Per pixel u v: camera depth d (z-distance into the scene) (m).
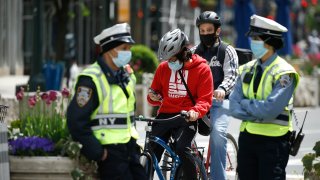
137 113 42.12
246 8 52.38
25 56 82.06
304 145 33.88
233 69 19.72
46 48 78.88
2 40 76.94
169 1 110.94
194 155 18.22
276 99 15.44
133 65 44.47
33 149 14.62
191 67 17.84
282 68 15.66
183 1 116.88
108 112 14.30
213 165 19.23
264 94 15.75
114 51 14.33
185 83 17.91
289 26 58.91
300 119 43.72
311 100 53.22
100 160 14.21
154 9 107.44
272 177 15.71
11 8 78.00
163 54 17.52
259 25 15.80
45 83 44.97
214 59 19.83
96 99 14.20
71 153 14.12
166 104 18.16
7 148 14.66
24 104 19.12
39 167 14.43
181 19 116.38
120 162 14.38
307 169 17.84
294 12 132.50
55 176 14.42
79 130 14.00
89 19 89.94
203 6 115.88
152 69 45.16
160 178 17.55
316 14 122.69
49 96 18.00
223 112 19.42
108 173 14.37
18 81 68.44
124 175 14.50
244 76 16.08
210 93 17.78
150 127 17.61
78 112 14.01
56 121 15.92
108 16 71.12
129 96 14.66
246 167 16.06
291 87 15.63
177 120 17.84
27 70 81.62
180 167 18.03
